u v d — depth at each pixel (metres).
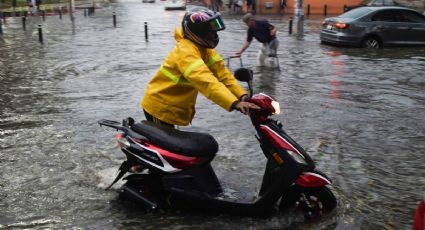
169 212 4.55
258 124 4.22
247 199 4.36
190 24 4.29
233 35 22.86
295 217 4.40
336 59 14.84
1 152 6.30
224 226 4.28
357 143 6.79
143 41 20.61
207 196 4.36
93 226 4.33
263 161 5.98
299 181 4.13
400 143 6.82
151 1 68.44
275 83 11.05
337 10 40.41
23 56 16.23
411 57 15.35
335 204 4.39
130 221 4.41
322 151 6.41
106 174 5.53
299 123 7.77
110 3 65.19
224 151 6.36
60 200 4.86
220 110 8.62
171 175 4.36
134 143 4.45
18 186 5.21
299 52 16.50
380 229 4.31
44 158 6.07
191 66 4.17
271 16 37.38
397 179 5.50
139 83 11.24
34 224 4.39
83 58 15.55
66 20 34.38
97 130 7.36
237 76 4.27
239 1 40.97
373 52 16.47
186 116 4.59
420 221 2.84
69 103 9.23
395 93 10.12
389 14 17.66
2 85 11.12
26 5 45.69
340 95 9.87
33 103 9.24
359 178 5.50
